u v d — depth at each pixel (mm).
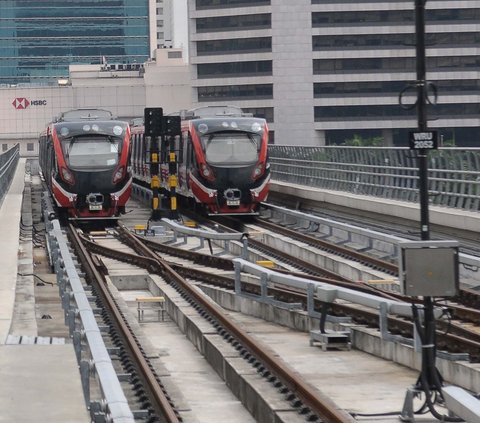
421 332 14555
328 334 20531
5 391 12023
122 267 32469
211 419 15336
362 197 43438
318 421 13531
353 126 162875
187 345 21672
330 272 29828
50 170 48562
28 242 37188
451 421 13953
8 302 21484
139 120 74750
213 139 48656
